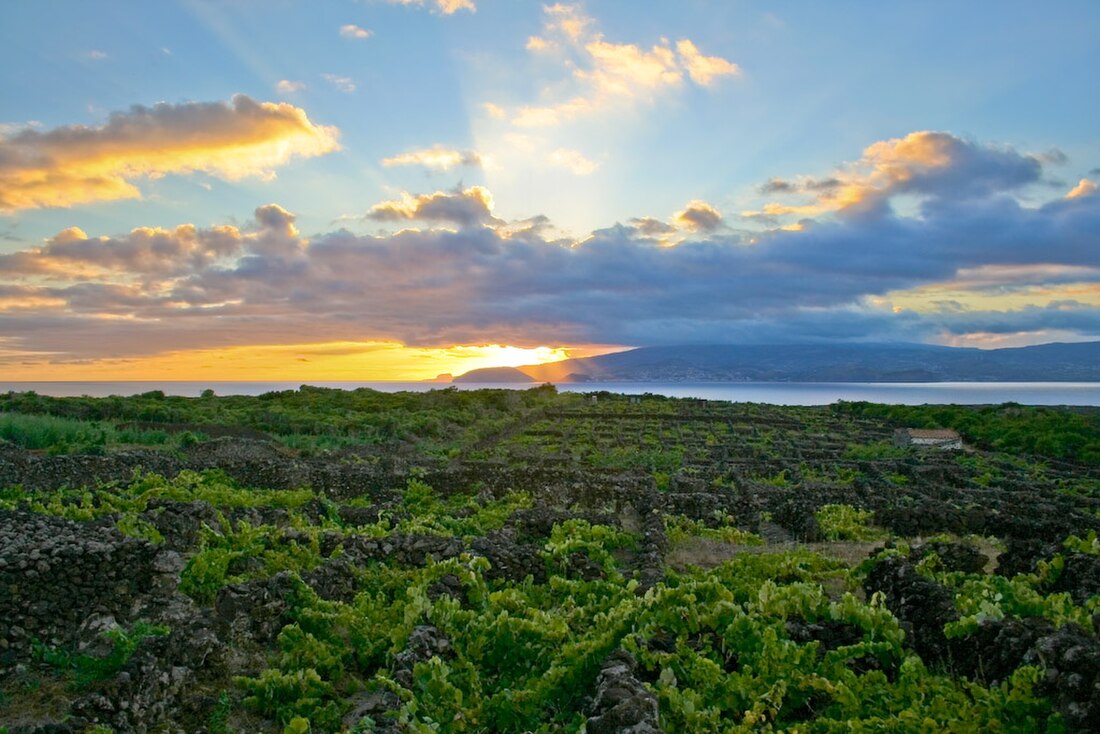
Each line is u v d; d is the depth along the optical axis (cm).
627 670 732
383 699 838
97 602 1018
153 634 966
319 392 7462
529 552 1391
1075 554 1268
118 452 2841
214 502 1894
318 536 1405
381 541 1391
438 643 948
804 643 882
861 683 779
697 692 761
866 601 1160
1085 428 5116
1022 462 4303
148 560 1088
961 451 4772
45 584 989
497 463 3173
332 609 1127
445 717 782
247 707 888
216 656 948
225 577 1215
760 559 1470
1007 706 661
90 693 784
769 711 736
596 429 6031
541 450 4528
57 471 2231
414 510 2106
